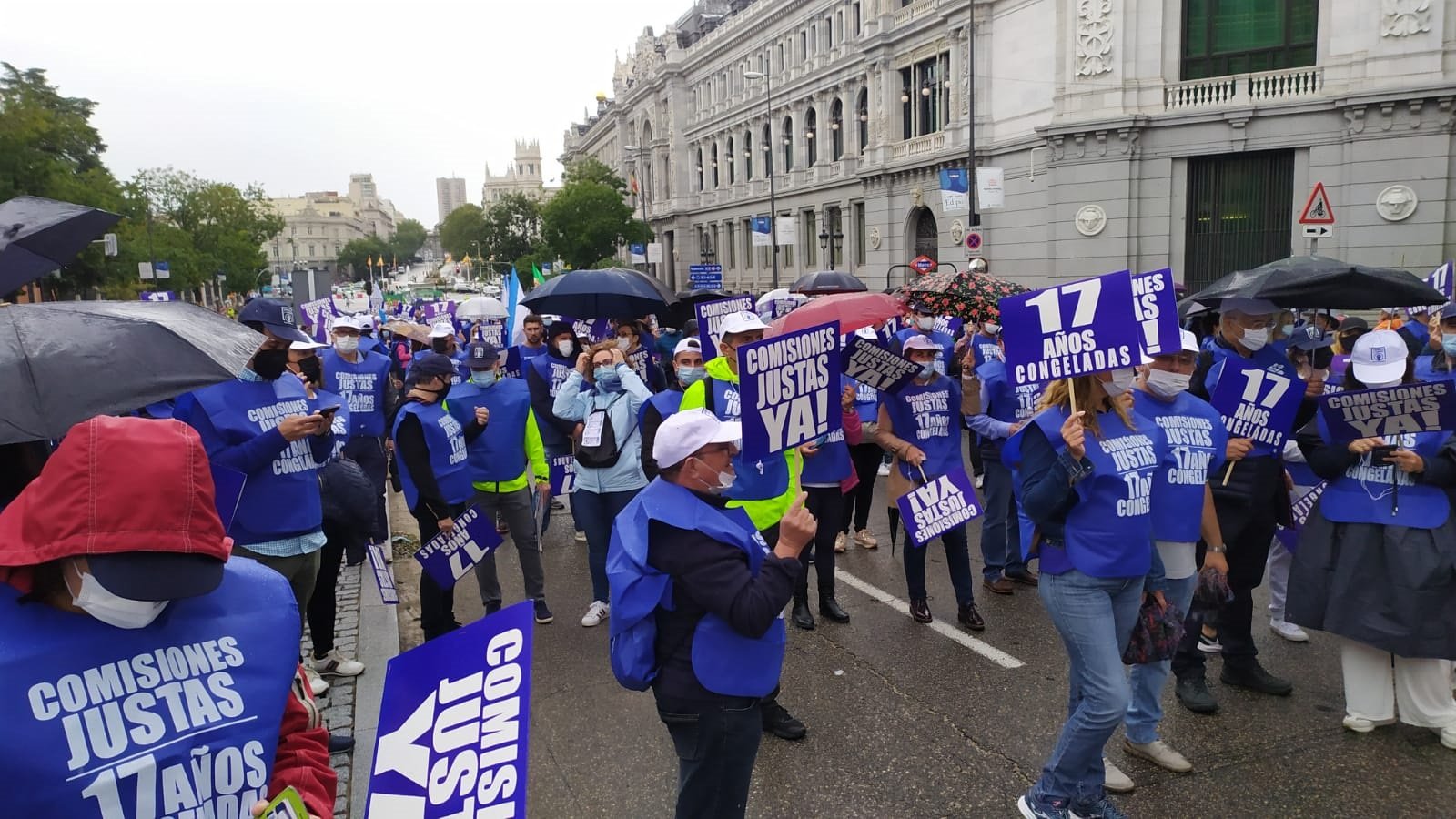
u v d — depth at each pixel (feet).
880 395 20.99
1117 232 83.46
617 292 28.89
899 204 123.54
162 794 5.47
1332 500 15.49
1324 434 16.03
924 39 114.52
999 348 30.27
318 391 18.25
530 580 21.63
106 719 5.39
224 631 6.03
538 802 13.99
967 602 20.42
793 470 18.11
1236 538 16.62
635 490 21.02
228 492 8.50
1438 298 16.87
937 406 20.74
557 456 29.25
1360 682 15.21
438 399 19.76
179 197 223.10
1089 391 12.60
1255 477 16.61
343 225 578.66
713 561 9.73
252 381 15.23
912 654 19.06
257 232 256.32
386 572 19.25
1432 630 14.35
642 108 237.66
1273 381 16.57
